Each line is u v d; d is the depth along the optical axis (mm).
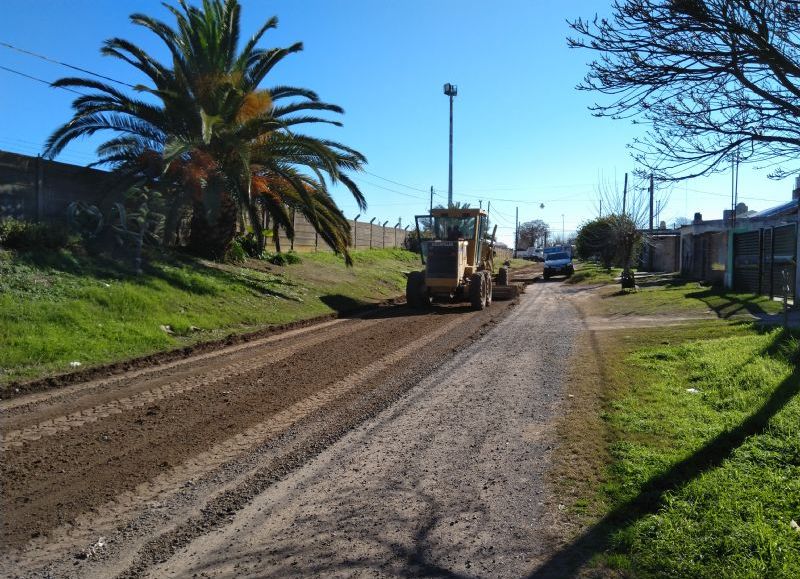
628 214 39031
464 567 4109
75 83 16297
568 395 8141
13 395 8484
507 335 13852
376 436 6906
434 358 11359
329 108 18734
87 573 4164
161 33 17344
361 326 16312
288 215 21547
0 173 14820
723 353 9578
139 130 17391
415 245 46312
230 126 18141
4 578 4082
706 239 26062
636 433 6375
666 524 4340
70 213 15711
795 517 4391
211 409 8008
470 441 6598
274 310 17156
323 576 4055
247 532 4715
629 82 5934
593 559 4059
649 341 11750
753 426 6180
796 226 15477
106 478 5738
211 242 19781
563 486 5258
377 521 4832
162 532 4734
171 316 13789
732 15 5344
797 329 10344
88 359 10312
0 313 10672
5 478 5688
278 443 6734
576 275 41250
